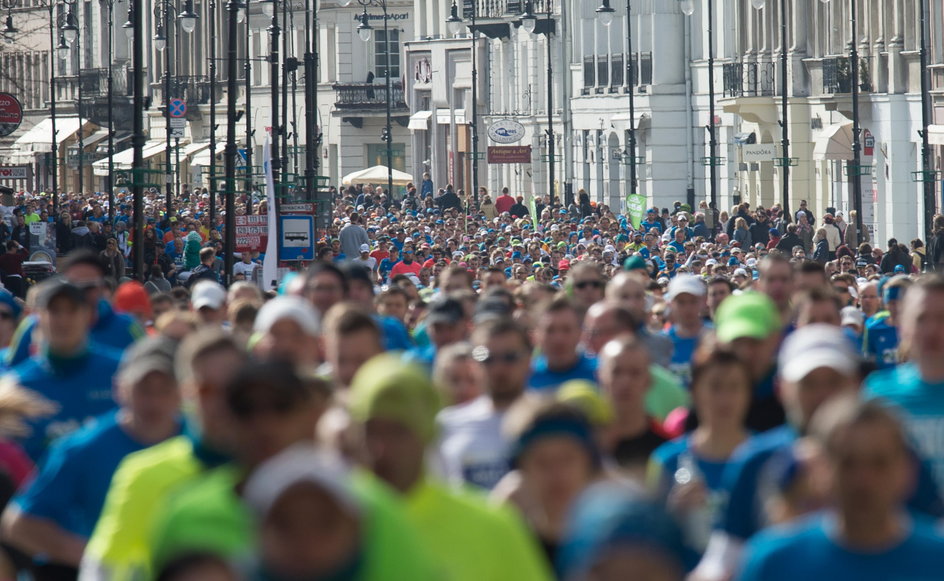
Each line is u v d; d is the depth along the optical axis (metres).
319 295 41.09
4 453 28.17
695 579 23.33
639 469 27.16
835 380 23.86
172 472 23.66
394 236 150.00
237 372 19.84
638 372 27.69
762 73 184.38
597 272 47.12
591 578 15.29
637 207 165.50
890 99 158.75
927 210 130.25
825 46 175.00
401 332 40.50
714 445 25.80
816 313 36.75
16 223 153.88
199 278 98.94
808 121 179.12
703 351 26.00
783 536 19.36
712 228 169.25
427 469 20.11
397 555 16.41
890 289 43.91
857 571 18.94
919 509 22.69
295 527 15.92
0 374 37.03
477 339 27.89
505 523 19.92
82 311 31.48
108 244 114.44
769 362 29.69
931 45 152.50
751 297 30.00
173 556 18.08
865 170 156.12
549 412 21.55
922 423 27.14
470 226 170.50
